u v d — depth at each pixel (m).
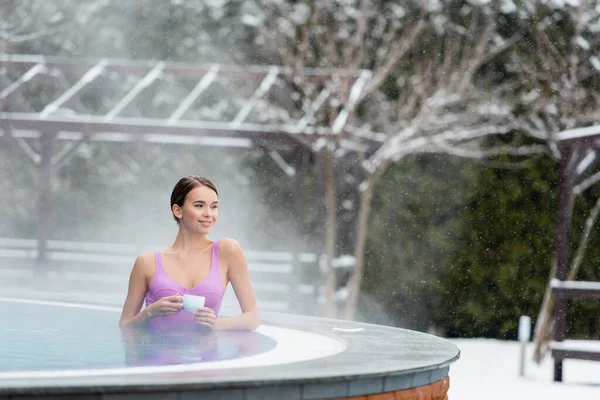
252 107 16.47
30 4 20.58
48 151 17.44
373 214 18.58
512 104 18.67
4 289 16.80
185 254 5.35
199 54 21.97
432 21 19.06
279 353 4.42
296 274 16.64
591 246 17.98
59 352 4.42
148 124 15.79
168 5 22.14
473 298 18.33
